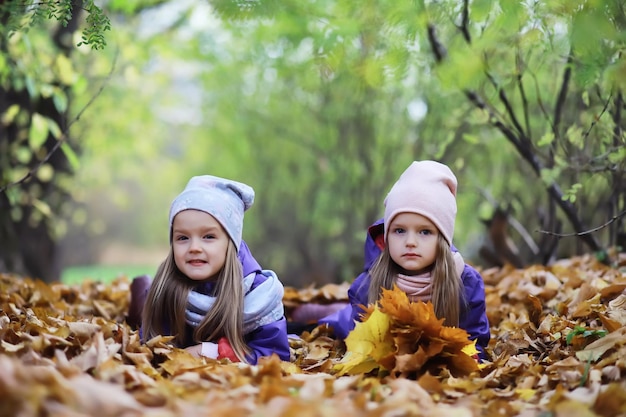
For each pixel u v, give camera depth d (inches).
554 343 142.9
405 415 92.6
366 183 444.8
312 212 542.6
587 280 185.5
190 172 772.6
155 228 1342.3
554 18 161.5
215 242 138.0
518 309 186.1
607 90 174.2
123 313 205.8
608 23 132.4
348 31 201.6
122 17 457.1
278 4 197.6
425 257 142.1
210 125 657.6
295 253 611.2
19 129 324.5
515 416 99.3
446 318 140.9
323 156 500.4
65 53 306.0
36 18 163.2
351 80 385.1
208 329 137.0
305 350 156.9
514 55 206.7
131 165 690.2
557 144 213.3
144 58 452.1
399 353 124.0
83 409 84.9
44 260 382.0
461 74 181.2
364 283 153.7
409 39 189.5
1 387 79.6
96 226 1061.1
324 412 85.4
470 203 376.2
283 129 554.3
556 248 250.5
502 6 157.8
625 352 116.2
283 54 411.8
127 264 1323.8
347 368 125.7
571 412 93.7
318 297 205.5
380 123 431.5
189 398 97.2
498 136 285.3
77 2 172.9
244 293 140.1
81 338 125.0
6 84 267.9
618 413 98.0
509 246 269.4
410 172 147.0
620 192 220.5
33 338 121.1
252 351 138.3
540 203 302.2
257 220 617.9
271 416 84.5
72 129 392.2
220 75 553.9
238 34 448.1
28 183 358.6
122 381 104.3
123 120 517.0
